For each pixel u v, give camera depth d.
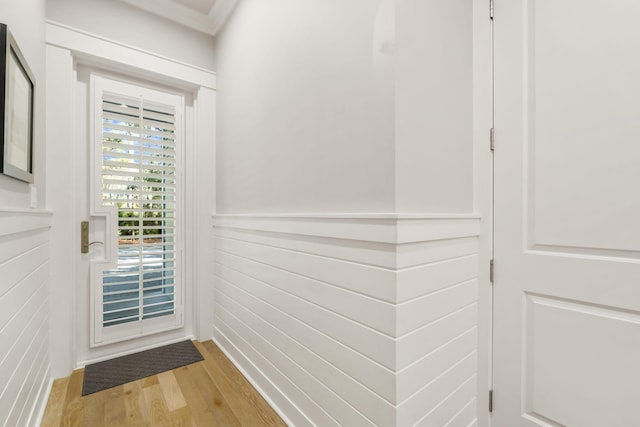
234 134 2.13
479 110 1.35
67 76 1.86
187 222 2.41
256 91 1.83
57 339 1.81
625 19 0.97
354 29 1.14
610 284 1.00
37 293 1.48
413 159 1.06
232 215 2.10
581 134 1.06
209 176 2.43
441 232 1.13
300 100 1.43
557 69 1.12
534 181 1.19
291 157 1.50
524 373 1.22
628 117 0.96
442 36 1.20
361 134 1.11
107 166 2.08
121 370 1.94
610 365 1.01
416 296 1.03
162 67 2.20
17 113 1.23
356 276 1.10
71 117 1.88
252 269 1.84
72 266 1.88
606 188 1.01
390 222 0.96
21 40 1.33
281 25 1.57
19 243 1.19
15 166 1.19
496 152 1.30
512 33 1.25
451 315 1.20
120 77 2.15
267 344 1.67
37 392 1.46
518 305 1.23
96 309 2.03
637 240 0.95
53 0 1.81
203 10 2.26
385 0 1.03
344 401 1.15
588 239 1.05
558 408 1.12
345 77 1.18
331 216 1.20
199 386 1.78
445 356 1.17
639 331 0.95
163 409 1.56
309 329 1.34
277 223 1.57
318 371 1.29
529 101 1.20
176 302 2.35
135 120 2.19
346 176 1.17
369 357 1.05
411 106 1.05
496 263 1.30
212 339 2.41
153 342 2.28
